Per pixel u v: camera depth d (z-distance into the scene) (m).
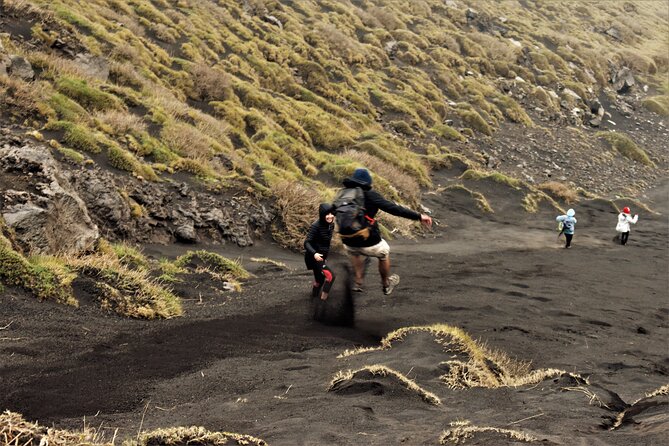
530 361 6.93
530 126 36.91
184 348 5.53
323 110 26.83
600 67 50.34
